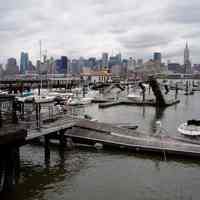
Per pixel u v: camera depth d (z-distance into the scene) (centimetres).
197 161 2548
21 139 1848
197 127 3612
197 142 2936
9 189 1852
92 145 3012
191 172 2314
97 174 2272
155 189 2000
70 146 3012
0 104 2050
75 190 1977
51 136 3039
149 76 7344
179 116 5719
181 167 2420
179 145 2742
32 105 3581
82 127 3228
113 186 2045
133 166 2444
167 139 2981
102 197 1870
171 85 16150
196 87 16250
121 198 1855
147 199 1847
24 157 2678
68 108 4209
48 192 1942
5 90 8644
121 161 2567
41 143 3081
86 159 2627
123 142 2892
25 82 10725
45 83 11194
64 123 2931
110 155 2731
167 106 7450
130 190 1980
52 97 7419
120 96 9681
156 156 2680
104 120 5147
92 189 1995
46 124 2834
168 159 2600
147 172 2316
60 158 2655
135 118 5425
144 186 2048
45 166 2444
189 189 2005
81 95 9181
